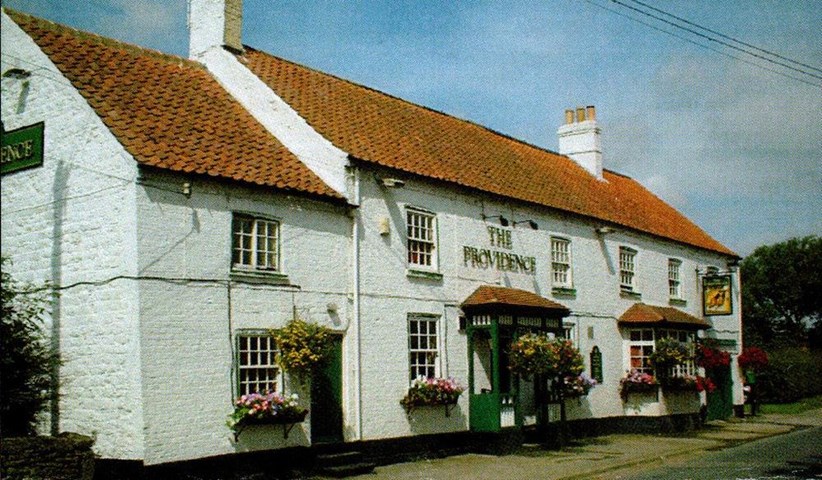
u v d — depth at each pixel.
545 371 18.50
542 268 22.14
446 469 15.84
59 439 12.07
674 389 24.62
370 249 16.92
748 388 31.67
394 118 21.14
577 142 29.70
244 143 16.03
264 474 14.08
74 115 13.96
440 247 18.78
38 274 14.07
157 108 15.21
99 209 13.33
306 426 14.91
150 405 12.52
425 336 18.19
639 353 24.89
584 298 23.66
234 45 18.91
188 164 13.64
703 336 29.38
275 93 17.61
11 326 12.85
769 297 59.12
